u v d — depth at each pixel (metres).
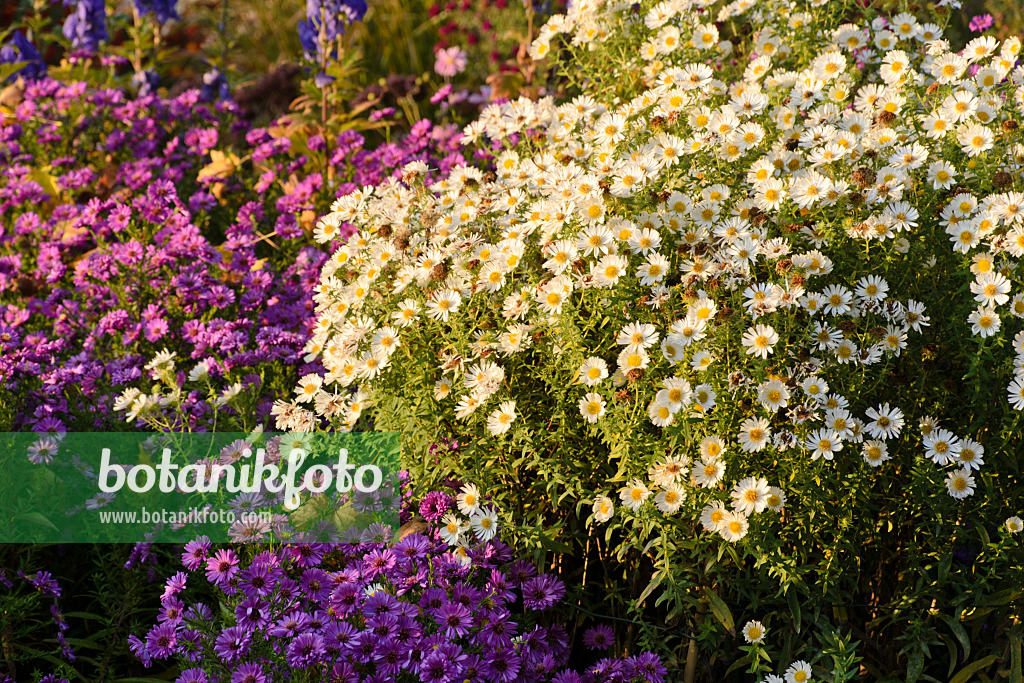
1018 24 3.85
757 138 2.81
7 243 4.28
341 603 2.43
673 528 2.38
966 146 2.67
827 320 2.49
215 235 4.63
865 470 2.45
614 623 2.79
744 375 2.33
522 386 2.71
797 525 2.43
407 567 2.56
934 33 3.23
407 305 2.76
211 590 2.88
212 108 5.51
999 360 2.47
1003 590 2.47
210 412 3.17
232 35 8.19
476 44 6.73
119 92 5.18
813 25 3.28
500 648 2.44
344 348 2.76
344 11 5.60
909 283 2.62
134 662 2.93
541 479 2.73
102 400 3.18
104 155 4.98
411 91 5.93
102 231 4.01
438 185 3.16
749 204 2.60
